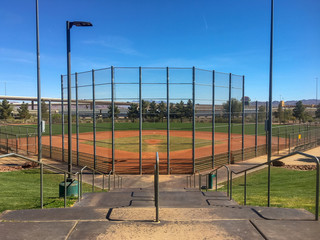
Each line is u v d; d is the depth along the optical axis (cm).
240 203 776
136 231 350
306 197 884
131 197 873
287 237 328
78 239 327
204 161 1898
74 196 939
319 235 334
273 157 2352
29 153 2539
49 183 1391
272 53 1630
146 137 3556
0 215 436
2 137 3584
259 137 3784
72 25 1178
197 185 1451
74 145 2927
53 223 376
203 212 460
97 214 449
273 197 896
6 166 1953
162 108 1961
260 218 414
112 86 1720
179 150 2561
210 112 2250
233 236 335
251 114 2702
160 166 1862
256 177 1598
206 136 3769
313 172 1602
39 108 1545
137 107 2088
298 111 7900
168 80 1722
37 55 1465
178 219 414
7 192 1012
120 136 3697
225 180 1562
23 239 326
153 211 475
